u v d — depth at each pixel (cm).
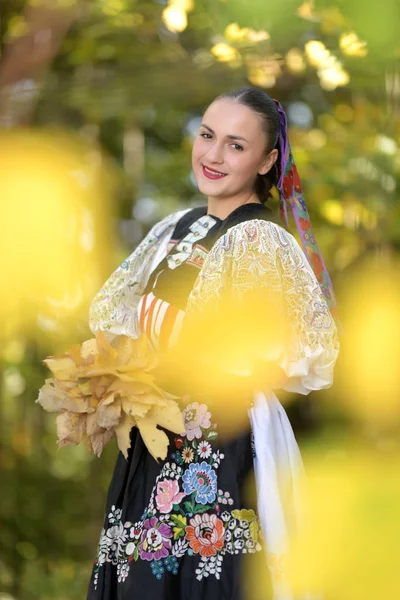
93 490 788
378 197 547
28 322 626
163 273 287
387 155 550
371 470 91
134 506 266
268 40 475
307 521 94
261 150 286
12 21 651
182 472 261
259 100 286
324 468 93
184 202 816
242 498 255
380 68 351
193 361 262
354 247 553
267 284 264
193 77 609
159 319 279
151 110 715
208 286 266
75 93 648
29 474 790
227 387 262
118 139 808
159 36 651
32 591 712
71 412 261
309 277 271
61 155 627
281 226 279
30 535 770
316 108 631
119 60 673
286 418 274
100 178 734
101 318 305
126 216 802
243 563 250
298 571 91
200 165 290
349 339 332
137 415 251
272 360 262
